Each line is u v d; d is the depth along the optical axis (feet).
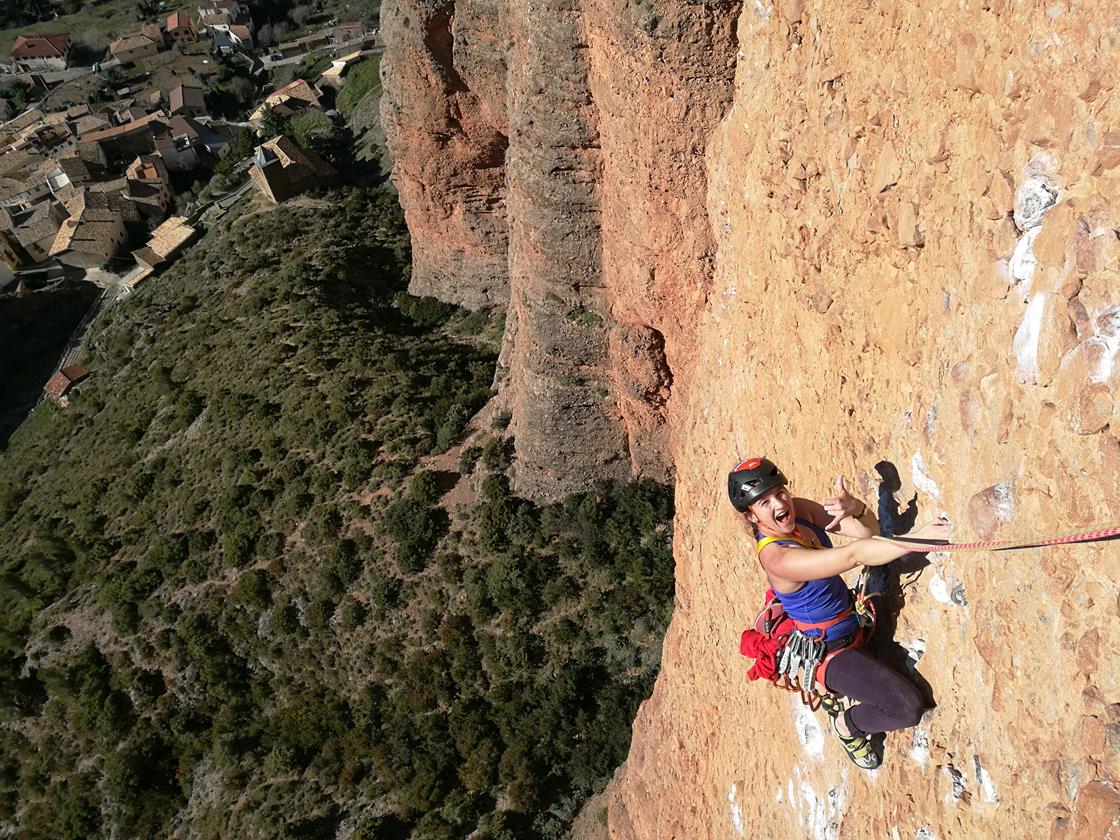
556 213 84.48
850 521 23.20
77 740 122.52
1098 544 15.72
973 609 19.63
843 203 28.07
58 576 142.20
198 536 129.59
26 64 435.94
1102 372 15.81
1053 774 16.87
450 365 136.87
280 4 442.50
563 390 99.19
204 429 145.89
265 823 103.19
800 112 31.99
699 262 69.41
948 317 21.56
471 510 112.27
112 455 161.58
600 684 99.81
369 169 249.75
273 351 152.56
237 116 360.28
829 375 29.17
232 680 115.75
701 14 55.21
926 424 22.39
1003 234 19.12
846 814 26.61
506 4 106.83
